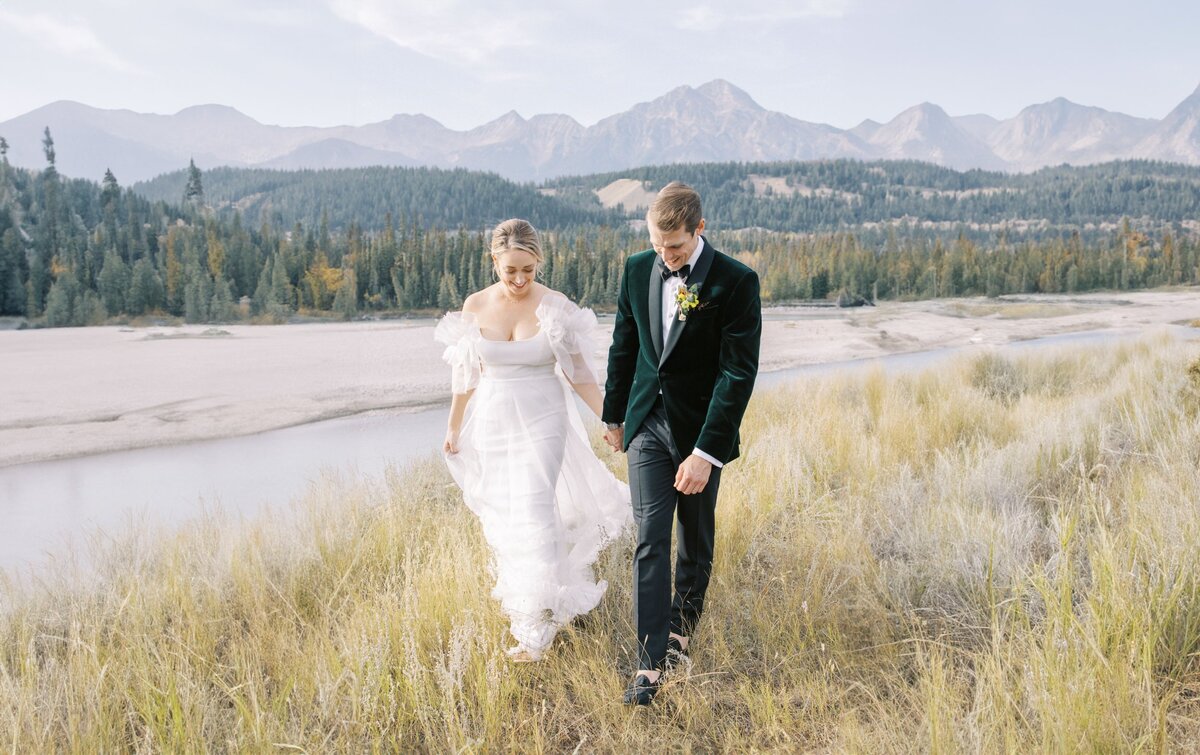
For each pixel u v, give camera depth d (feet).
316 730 8.82
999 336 97.71
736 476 17.52
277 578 13.52
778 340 92.43
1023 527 13.51
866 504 15.88
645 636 9.77
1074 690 7.75
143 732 9.04
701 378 9.97
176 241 150.61
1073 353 42.88
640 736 8.92
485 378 12.48
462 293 246.88
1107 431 19.53
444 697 9.32
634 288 10.55
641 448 10.29
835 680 9.86
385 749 8.92
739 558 13.32
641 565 9.96
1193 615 9.39
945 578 11.63
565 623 11.07
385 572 13.70
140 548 14.88
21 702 8.54
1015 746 7.31
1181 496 12.50
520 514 11.41
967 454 18.25
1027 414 24.31
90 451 31.45
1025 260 334.24
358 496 17.43
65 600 12.42
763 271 333.83
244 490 24.70
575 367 12.57
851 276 326.24
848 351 78.33
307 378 56.70
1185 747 7.66
